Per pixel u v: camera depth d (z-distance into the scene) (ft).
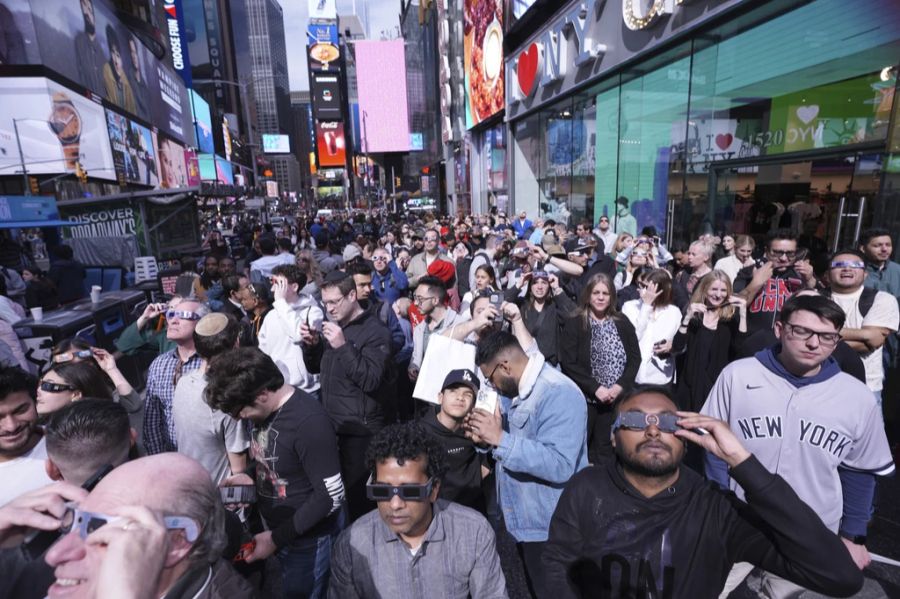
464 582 5.60
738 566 6.93
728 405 7.42
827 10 19.94
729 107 25.98
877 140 18.03
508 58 61.93
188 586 3.29
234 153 219.82
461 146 104.83
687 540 4.91
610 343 12.02
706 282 11.90
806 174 21.40
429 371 8.37
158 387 9.85
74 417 5.48
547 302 14.15
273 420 7.09
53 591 2.83
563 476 7.13
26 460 6.29
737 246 18.62
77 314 17.93
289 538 6.83
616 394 11.69
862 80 18.48
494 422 7.07
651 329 13.51
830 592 4.17
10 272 30.68
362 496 10.16
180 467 3.49
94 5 69.21
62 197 56.08
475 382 7.90
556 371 8.00
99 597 2.56
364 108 365.81
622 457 5.00
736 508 4.90
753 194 24.73
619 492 5.21
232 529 6.19
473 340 11.60
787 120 22.27
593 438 12.53
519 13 53.78
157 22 105.50
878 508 11.09
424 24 178.91
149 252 34.94
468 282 25.52
